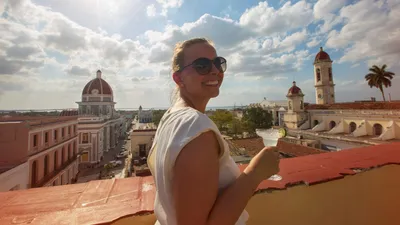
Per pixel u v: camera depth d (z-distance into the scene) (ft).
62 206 4.44
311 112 113.50
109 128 166.91
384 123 74.38
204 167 2.31
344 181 6.06
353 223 5.90
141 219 4.27
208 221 2.28
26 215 4.04
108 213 4.22
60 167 76.74
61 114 139.95
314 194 5.63
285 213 5.27
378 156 7.84
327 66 126.93
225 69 3.71
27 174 54.13
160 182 2.63
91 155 116.67
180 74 3.53
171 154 2.38
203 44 3.49
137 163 79.87
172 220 2.54
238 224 3.14
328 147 86.17
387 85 116.88
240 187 2.51
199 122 2.52
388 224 6.37
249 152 48.42
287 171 6.32
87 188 5.42
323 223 5.57
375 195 6.41
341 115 93.97
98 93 169.17
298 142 91.50
